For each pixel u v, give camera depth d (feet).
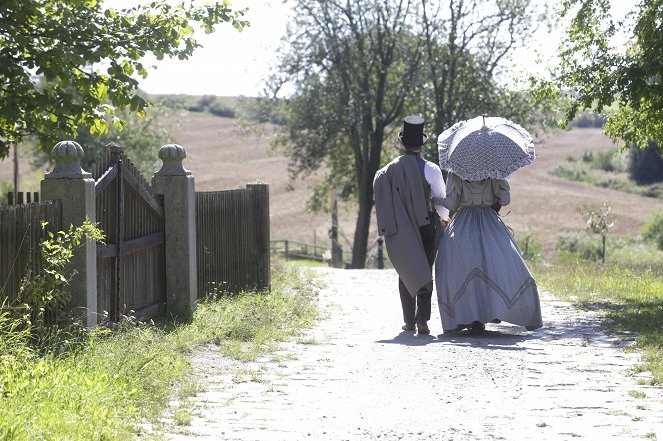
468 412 59.47
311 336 95.71
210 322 95.25
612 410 59.57
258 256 130.31
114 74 101.76
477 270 94.68
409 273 96.99
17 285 72.02
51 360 64.49
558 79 148.56
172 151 100.94
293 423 56.54
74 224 77.77
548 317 111.75
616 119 162.81
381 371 74.08
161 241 100.32
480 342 90.27
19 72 99.50
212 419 57.47
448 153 98.84
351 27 336.70
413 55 336.29
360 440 52.31
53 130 105.29
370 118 345.92
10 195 74.95
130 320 83.92
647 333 92.27
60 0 102.01
